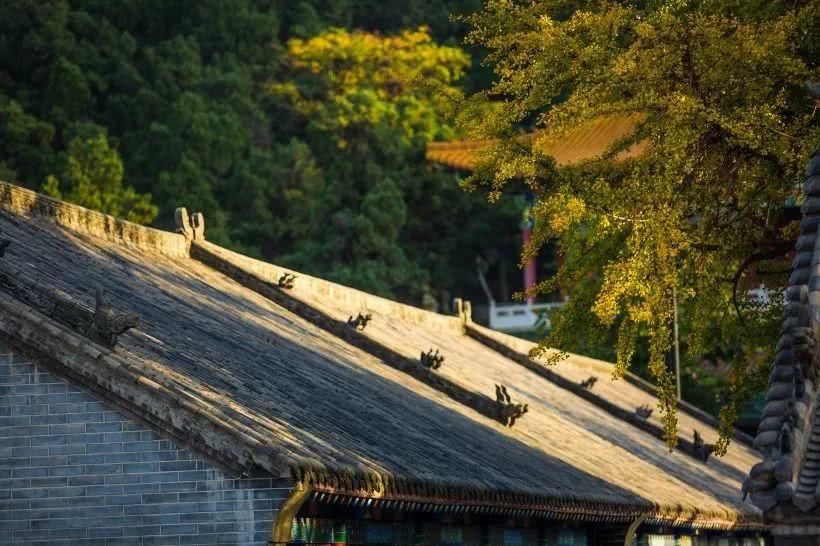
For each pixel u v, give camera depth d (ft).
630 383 368.89
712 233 188.14
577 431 261.85
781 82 187.21
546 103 189.37
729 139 179.11
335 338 231.50
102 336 144.66
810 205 140.56
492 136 189.67
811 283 132.46
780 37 179.32
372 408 183.73
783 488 125.70
